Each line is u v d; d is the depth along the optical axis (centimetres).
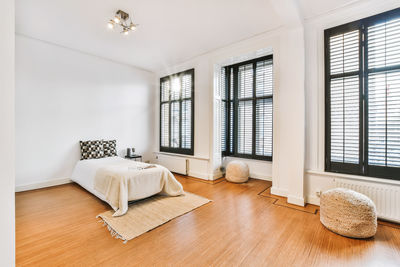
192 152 468
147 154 550
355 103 255
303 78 279
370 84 245
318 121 282
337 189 225
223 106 466
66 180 391
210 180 423
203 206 282
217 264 162
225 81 474
